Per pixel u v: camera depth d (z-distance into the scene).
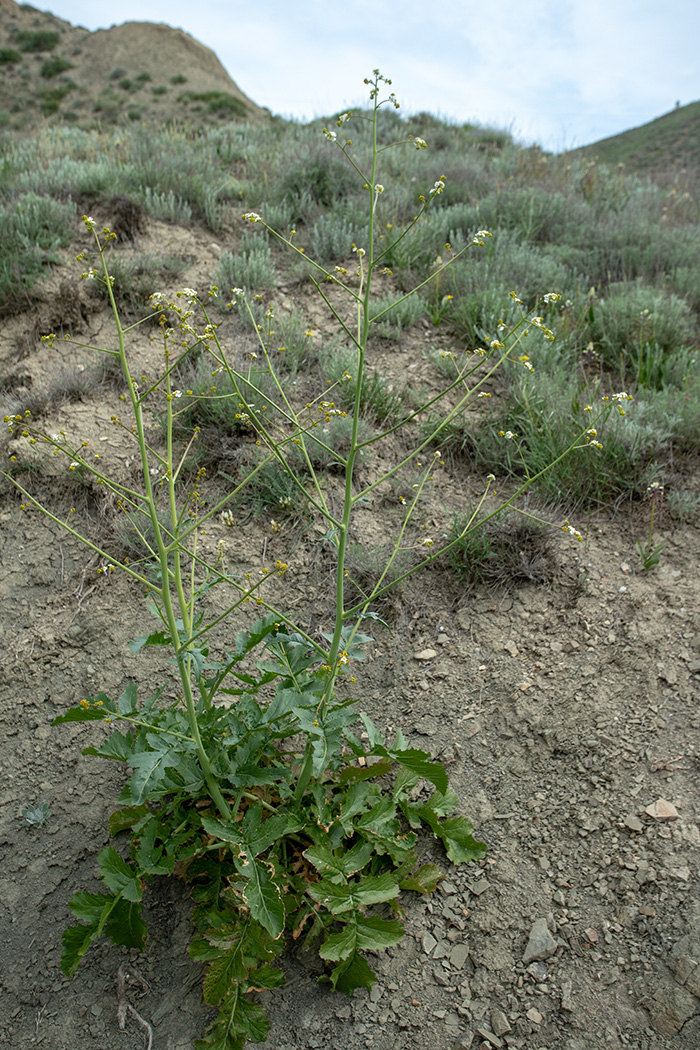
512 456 4.14
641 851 2.57
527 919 2.48
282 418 4.29
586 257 6.14
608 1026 2.19
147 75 30.66
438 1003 2.31
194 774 2.29
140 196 6.20
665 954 2.30
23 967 2.46
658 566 3.58
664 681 3.08
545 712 3.05
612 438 3.99
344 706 2.27
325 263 5.69
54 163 6.75
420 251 5.82
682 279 5.77
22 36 33.91
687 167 10.99
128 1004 2.33
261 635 2.25
